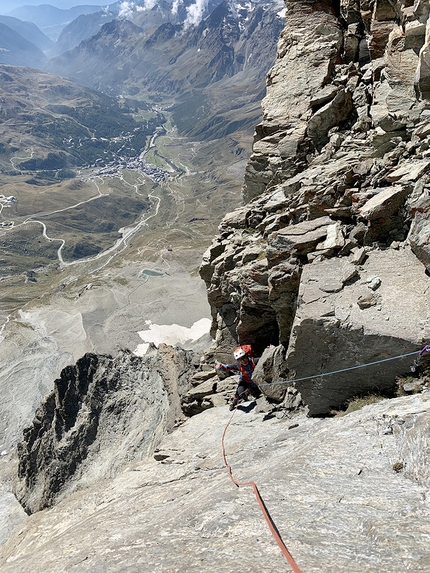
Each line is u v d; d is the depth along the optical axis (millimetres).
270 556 6691
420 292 13281
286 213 19828
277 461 11664
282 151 26859
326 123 26000
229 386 24719
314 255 16172
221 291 25016
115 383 63875
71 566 8539
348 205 17609
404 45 20781
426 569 5613
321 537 6926
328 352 13711
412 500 7430
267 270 20438
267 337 23078
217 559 6934
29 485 61125
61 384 64875
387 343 12586
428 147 17141
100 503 20641
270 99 29781
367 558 6148
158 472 18312
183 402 26141
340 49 30344
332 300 13938
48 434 62562
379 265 14633
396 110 20203
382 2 25391
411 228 14164
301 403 16672
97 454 56375
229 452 15797
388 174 17094
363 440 10258
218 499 9289
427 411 9859
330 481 8844
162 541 8086
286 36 32188
